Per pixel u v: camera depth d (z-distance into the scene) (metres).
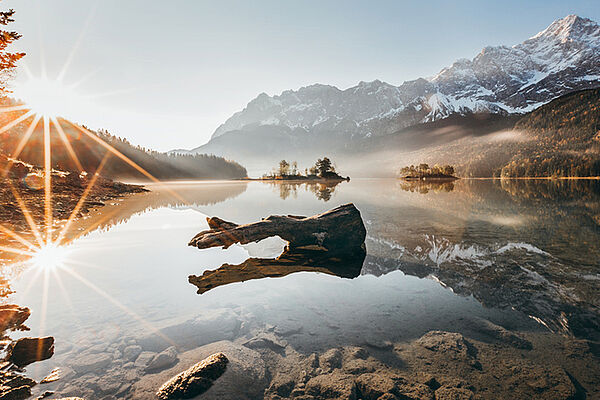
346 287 5.91
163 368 3.38
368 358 3.58
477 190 42.72
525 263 7.18
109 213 16.97
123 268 6.98
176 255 8.23
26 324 4.21
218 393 3.00
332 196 29.77
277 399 2.96
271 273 6.83
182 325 4.28
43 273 6.49
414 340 3.96
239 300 5.25
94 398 2.90
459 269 6.88
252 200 25.12
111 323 4.31
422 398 2.88
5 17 15.69
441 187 53.75
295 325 4.38
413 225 12.77
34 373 3.21
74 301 5.02
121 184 43.16
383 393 2.95
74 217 14.83
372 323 4.43
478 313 4.66
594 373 3.20
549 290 5.50
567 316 4.47
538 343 3.80
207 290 5.68
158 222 13.67
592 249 8.39
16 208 13.82
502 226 12.24
